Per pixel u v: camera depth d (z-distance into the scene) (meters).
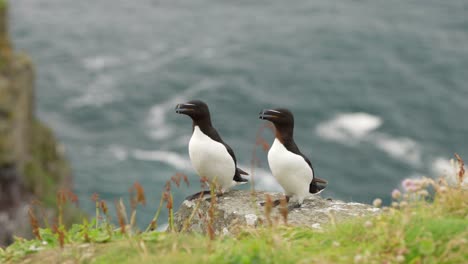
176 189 29.38
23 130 24.66
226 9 63.28
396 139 35.22
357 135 35.88
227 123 37.62
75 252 6.71
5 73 24.28
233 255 6.11
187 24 59.06
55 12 61.94
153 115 39.44
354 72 45.06
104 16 61.41
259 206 8.70
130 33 56.34
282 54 49.00
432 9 59.62
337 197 29.92
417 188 6.82
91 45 53.03
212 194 7.38
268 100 41.06
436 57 47.50
